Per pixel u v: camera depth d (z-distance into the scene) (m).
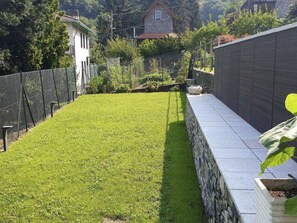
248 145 4.10
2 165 6.00
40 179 5.22
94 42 38.69
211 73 11.66
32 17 12.06
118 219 3.92
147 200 4.37
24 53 12.57
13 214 4.09
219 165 3.34
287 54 3.69
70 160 6.14
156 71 22.00
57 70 12.73
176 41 25.86
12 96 8.11
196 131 5.86
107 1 46.12
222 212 3.07
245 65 5.75
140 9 46.16
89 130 8.69
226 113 6.52
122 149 6.76
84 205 4.27
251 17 16.83
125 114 10.97
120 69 19.59
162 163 5.82
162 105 12.81
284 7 22.53
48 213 4.09
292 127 1.63
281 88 3.89
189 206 4.18
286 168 3.22
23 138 8.09
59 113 11.72
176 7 47.94
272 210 1.82
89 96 16.70
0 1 10.73
